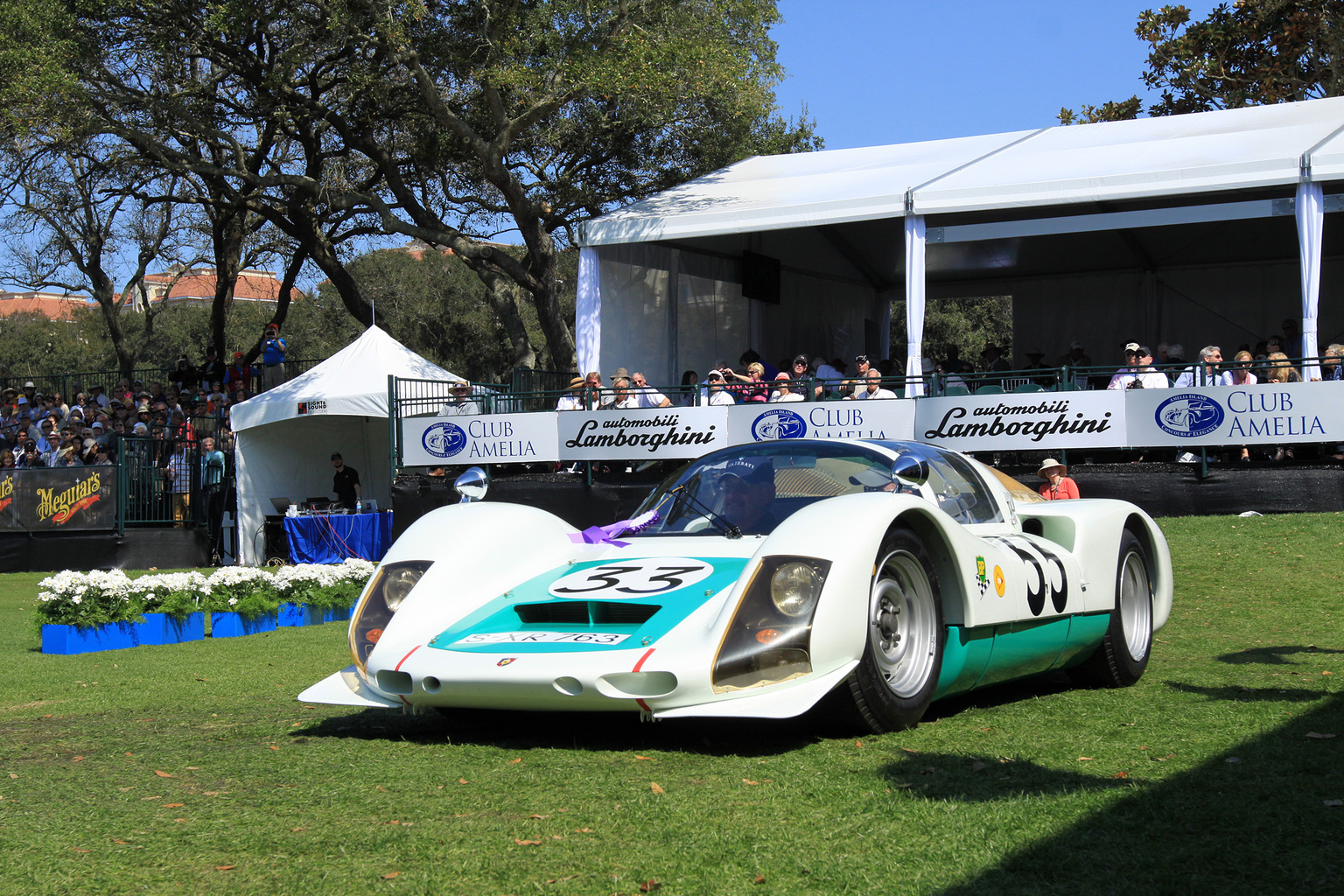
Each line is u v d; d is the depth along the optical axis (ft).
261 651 23.61
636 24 57.47
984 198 43.78
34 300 250.98
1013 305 69.41
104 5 59.21
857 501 12.65
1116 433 37.17
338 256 88.63
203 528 56.13
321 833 9.13
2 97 55.06
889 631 12.75
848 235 61.31
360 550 49.52
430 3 59.67
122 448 54.85
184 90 65.21
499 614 13.28
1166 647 20.11
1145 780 10.10
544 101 60.59
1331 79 75.97
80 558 54.24
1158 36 81.56
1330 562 28.37
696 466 16.19
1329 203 40.09
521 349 70.90
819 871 7.94
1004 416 38.29
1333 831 8.41
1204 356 37.37
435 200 79.30
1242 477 36.29
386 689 12.96
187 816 9.77
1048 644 15.08
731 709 11.26
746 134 79.00
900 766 10.80
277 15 60.39
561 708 11.90
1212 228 54.80
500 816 9.50
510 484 44.83
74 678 20.56
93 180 77.15
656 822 9.18
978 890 7.48
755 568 12.06
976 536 14.29
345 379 53.11
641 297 54.34
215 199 81.25
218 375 79.87
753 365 48.08
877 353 74.54
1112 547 16.58
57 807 10.23
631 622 12.59
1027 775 10.36
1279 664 17.52
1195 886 7.43
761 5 67.97
